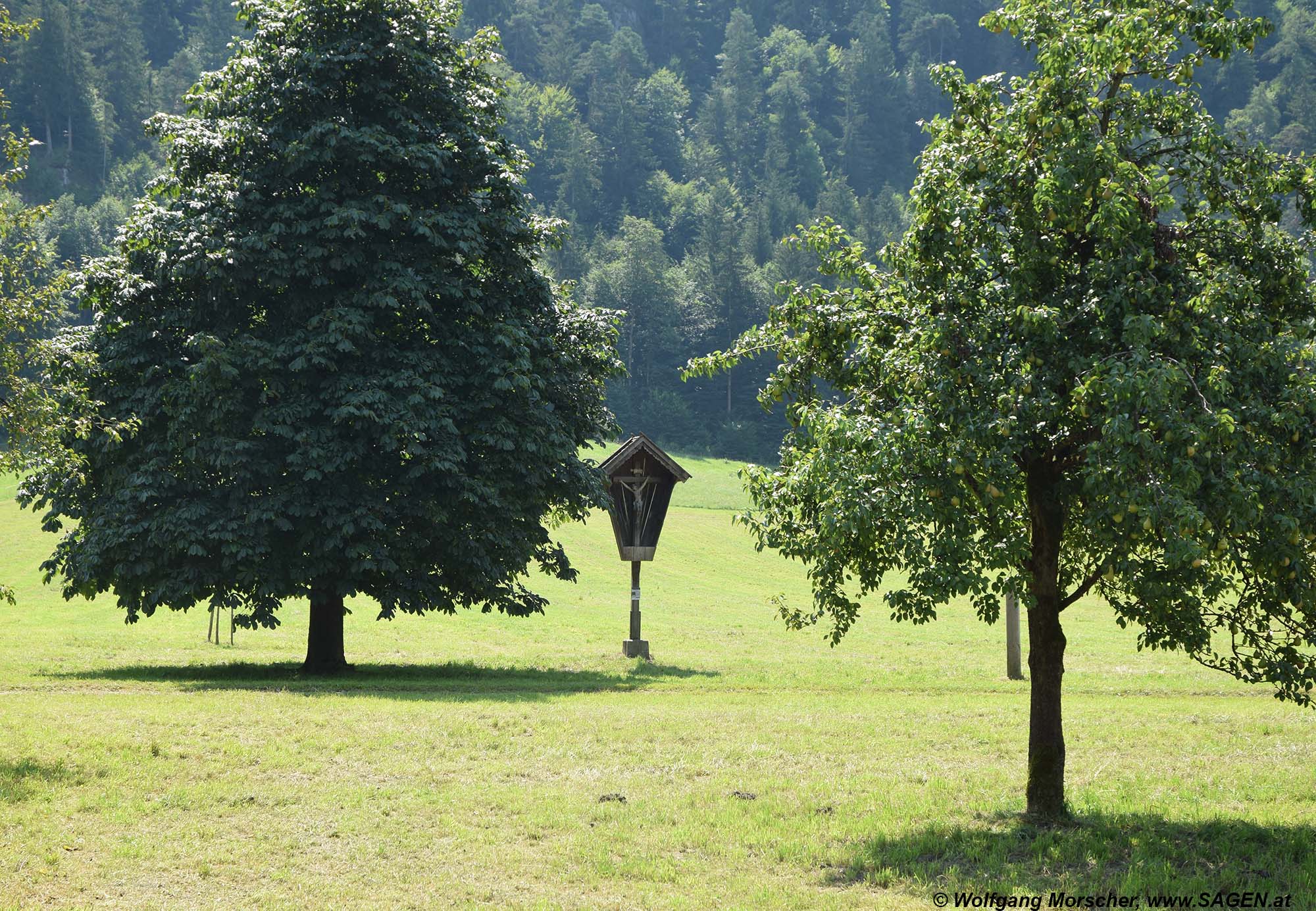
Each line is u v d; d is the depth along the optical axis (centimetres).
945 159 1243
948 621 4488
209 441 2534
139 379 2659
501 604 2800
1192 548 992
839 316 1345
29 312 1650
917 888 1084
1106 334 1135
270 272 2606
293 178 2741
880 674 2762
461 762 1602
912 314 1302
